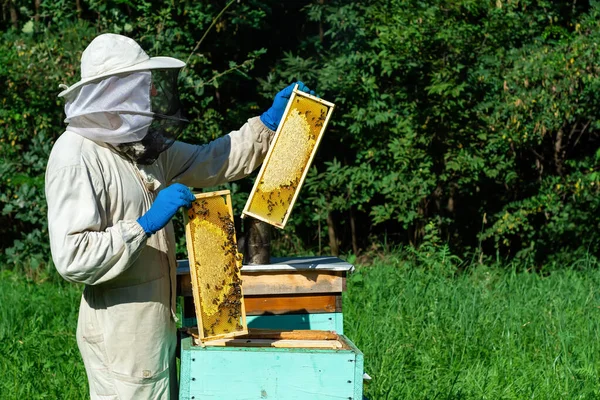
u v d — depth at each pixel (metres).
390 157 9.62
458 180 9.69
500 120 9.24
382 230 11.12
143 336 3.45
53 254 3.23
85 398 5.05
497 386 5.25
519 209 10.03
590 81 8.96
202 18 9.01
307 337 3.64
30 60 8.98
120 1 8.77
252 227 4.32
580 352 5.93
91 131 3.30
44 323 7.05
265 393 3.28
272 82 9.95
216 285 3.41
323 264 4.03
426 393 5.09
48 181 3.30
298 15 10.77
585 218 9.91
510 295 7.78
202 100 9.20
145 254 3.45
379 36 9.07
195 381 3.27
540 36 9.87
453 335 6.20
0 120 9.23
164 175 3.87
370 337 6.06
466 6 8.73
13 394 5.08
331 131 10.48
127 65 3.30
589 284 8.36
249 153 4.01
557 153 10.30
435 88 8.73
